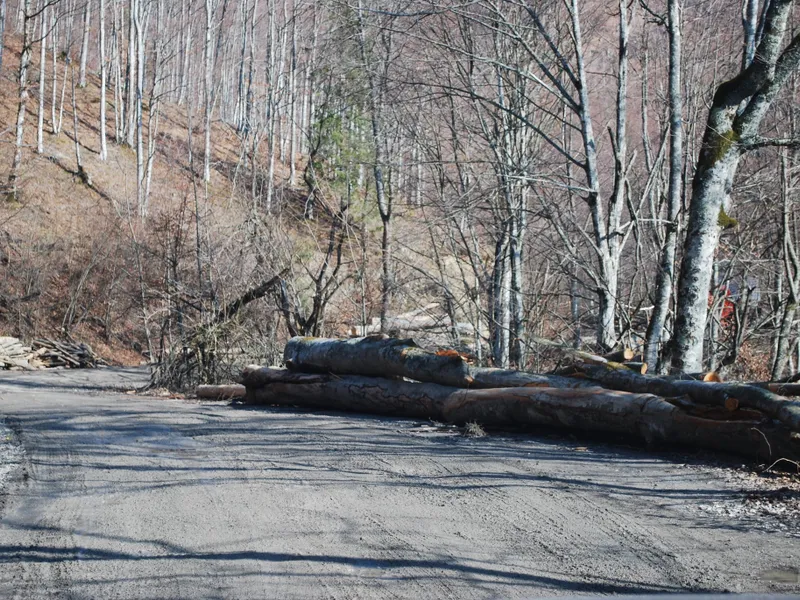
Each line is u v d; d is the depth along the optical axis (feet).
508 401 32.22
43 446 31.60
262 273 64.95
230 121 221.46
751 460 25.02
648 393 29.81
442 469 25.09
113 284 114.01
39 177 138.51
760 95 39.06
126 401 50.29
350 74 60.70
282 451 28.91
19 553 18.06
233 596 14.98
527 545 17.51
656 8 62.08
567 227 60.08
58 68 191.93
